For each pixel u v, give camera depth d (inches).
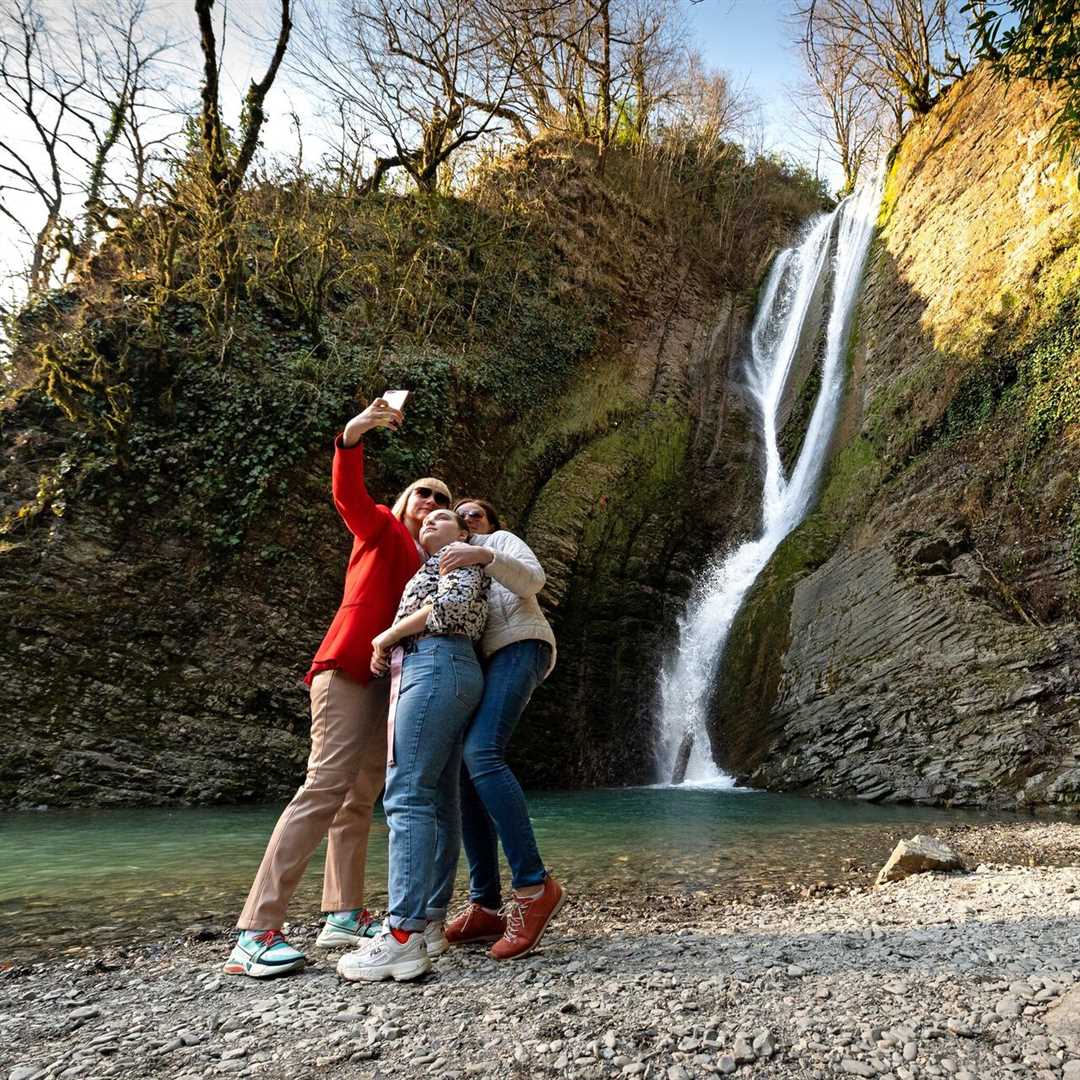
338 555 473.1
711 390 898.7
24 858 226.4
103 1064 78.2
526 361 724.7
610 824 309.3
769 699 534.9
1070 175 547.5
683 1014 86.1
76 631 396.8
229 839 264.5
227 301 486.9
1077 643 400.5
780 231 1190.9
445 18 773.3
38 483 416.8
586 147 994.1
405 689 112.0
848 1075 71.6
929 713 426.3
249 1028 87.7
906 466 616.7
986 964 104.0
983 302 602.5
